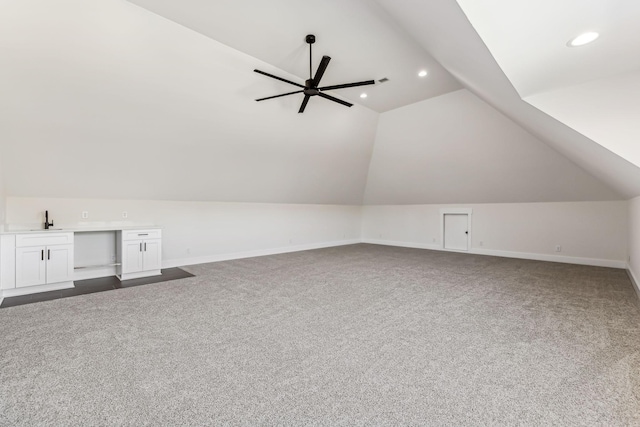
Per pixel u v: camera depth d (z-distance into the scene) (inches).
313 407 68.8
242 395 73.0
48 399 71.0
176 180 215.9
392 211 363.3
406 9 88.9
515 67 84.5
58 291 162.1
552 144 180.9
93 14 121.2
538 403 69.9
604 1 56.3
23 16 113.1
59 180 174.6
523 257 267.6
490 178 256.2
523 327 114.4
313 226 334.6
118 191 199.2
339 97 216.7
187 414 66.2
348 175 314.3
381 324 117.7
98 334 107.0
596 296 153.9
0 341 101.0
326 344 100.7
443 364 87.8
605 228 228.8
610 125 96.1
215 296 153.9
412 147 267.7
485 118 215.5
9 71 125.7
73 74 135.8
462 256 279.7
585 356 92.0
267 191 275.9
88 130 160.1
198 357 91.4
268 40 146.7
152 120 170.6
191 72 157.2
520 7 58.5
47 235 160.9
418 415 66.1
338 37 143.1
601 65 85.7
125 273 189.5
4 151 150.6
